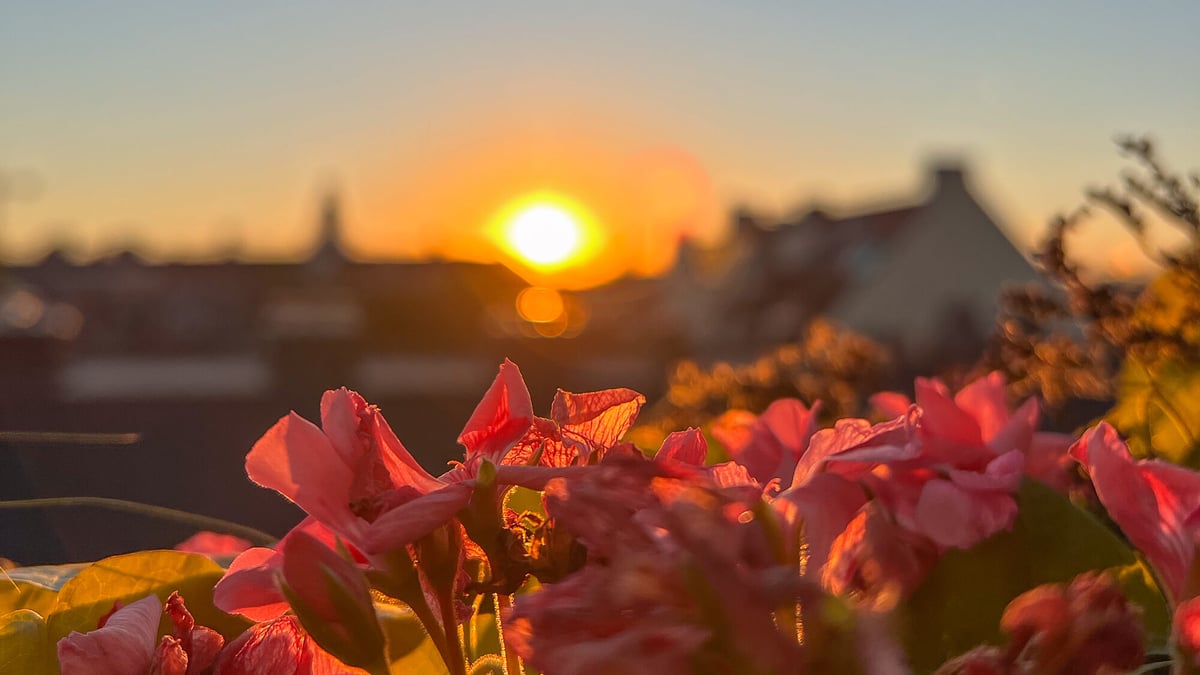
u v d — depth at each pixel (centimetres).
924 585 29
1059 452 43
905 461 29
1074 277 49
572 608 18
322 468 24
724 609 16
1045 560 30
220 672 27
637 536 19
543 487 24
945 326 1086
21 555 46
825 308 1121
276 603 27
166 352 986
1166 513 24
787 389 94
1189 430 46
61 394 576
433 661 31
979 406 34
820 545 23
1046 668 18
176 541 49
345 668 27
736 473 24
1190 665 21
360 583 23
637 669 17
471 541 26
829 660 16
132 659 27
